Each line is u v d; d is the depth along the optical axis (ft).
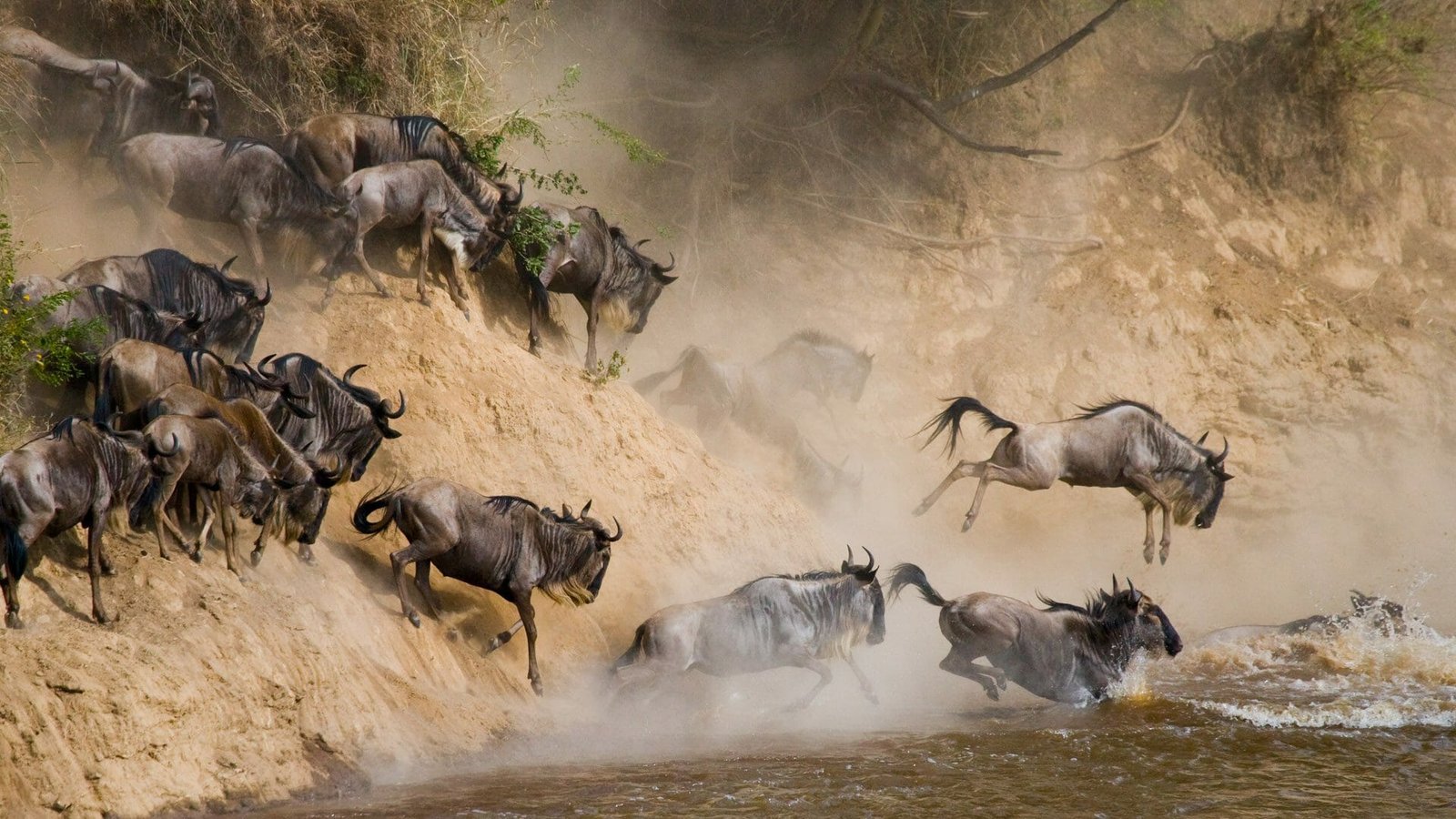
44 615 108.88
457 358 166.81
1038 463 173.88
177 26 187.52
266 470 127.03
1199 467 179.22
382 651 132.57
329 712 120.57
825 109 305.32
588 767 127.85
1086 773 129.18
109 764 103.14
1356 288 328.70
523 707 140.97
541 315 193.47
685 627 148.05
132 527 121.90
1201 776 128.57
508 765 128.16
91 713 103.09
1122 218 322.34
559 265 179.52
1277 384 298.15
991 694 158.81
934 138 312.29
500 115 217.77
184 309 141.28
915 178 308.81
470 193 175.32
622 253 187.42
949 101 293.23
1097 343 289.74
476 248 173.37
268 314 160.15
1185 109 341.00
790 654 151.02
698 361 213.05
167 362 127.65
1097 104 340.80
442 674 137.49
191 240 164.76
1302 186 344.90
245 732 113.29
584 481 167.84
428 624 141.08
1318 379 302.86
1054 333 291.38
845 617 155.12
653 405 217.77
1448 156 364.58
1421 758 136.36
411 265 175.94
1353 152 351.25
